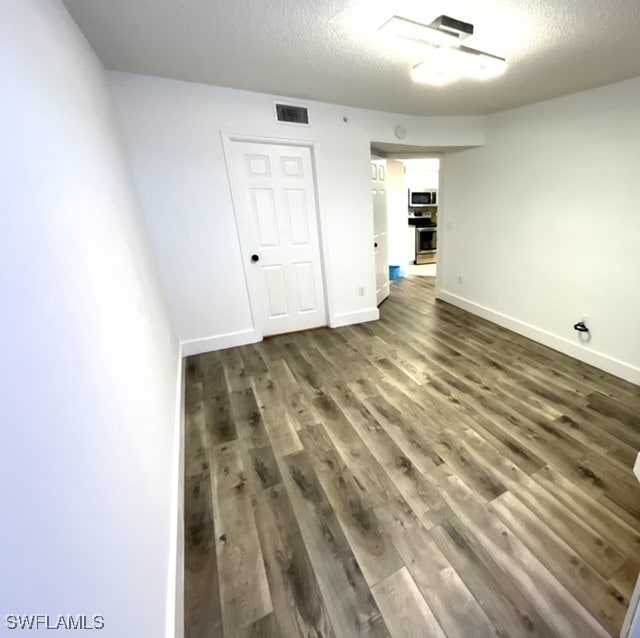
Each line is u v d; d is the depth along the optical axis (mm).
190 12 1473
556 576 1165
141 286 1706
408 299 4625
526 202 3008
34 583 460
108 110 1938
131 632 747
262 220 3078
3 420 447
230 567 1244
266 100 2660
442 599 1114
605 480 1548
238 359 2932
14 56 729
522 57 1896
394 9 1461
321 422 2051
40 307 617
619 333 2416
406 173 6484
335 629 1051
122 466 908
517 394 2264
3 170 570
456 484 1562
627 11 1460
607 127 2303
